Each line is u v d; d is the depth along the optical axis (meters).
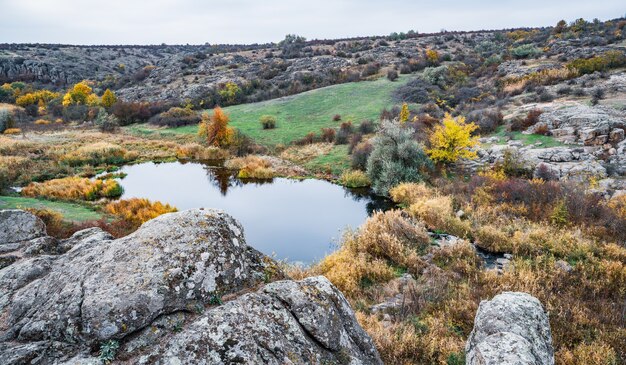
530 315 4.82
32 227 6.02
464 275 10.24
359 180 25.47
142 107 55.31
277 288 4.05
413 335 6.80
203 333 3.16
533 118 25.80
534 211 15.27
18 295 3.87
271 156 33.97
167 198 23.16
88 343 3.11
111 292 3.34
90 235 5.94
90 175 28.00
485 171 21.67
